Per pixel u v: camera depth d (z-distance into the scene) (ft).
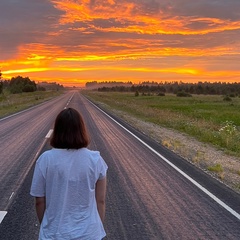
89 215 8.01
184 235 17.33
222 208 21.74
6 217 19.29
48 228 7.93
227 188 26.61
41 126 67.67
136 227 18.21
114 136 54.95
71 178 7.95
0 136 53.21
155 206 21.81
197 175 30.60
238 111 150.82
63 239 7.76
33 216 19.48
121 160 36.35
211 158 40.73
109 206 21.62
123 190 25.30
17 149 41.63
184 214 20.45
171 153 41.52
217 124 85.40
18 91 437.99
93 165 8.11
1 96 207.41
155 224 18.74
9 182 26.73
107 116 93.66
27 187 25.34
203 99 305.73
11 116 91.50
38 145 44.60
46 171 8.00
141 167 33.22
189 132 66.08
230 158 41.73
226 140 52.75
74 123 8.24
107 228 17.99
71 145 8.14
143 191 25.16
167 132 65.57
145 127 71.77
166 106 178.40
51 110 116.16
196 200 23.30
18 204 21.54
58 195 7.93
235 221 19.51
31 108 127.34
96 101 194.59
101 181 8.30
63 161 8.02
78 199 7.97
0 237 16.58
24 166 32.35
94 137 53.06
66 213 7.89
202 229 18.20
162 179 28.86
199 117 115.55
